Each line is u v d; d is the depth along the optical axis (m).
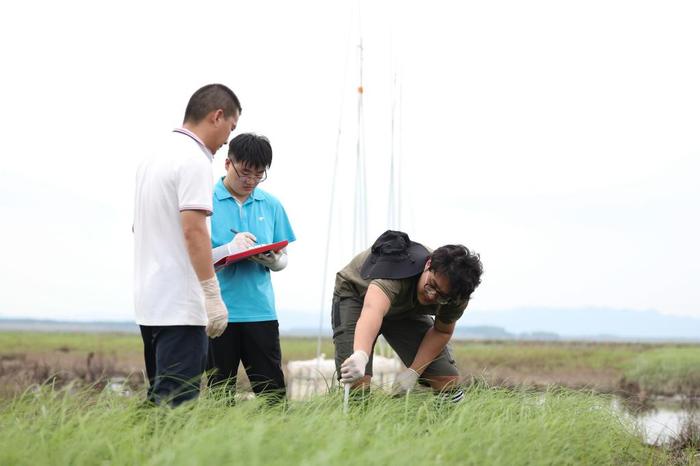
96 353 26.62
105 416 3.74
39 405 3.89
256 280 5.46
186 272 4.25
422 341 5.32
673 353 21.80
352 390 4.98
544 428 4.64
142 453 3.42
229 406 4.33
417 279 4.91
